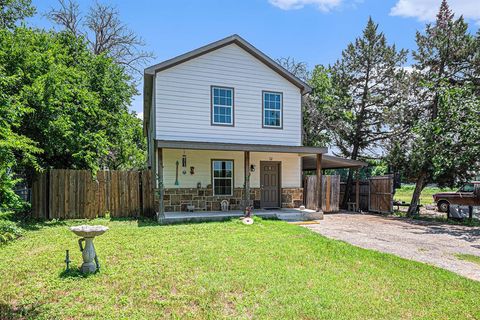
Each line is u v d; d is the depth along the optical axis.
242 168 12.48
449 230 9.93
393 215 14.07
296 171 13.35
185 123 11.38
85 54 14.45
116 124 15.45
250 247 6.61
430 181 14.44
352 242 7.83
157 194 11.21
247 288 4.38
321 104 19.41
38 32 12.33
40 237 7.40
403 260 5.92
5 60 9.30
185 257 5.80
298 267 5.35
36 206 10.15
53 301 3.94
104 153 12.02
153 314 3.64
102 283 4.51
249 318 3.56
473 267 5.77
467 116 11.03
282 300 4.01
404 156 14.68
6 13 12.92
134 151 19.17
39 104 9.19
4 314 3.58
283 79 12.85
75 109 10.76
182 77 11.39
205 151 11.94
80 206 10.71
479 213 14.83
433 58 15.34
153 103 11.59
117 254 5.94
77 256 5.75
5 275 4.76
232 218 10.45
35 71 9.76
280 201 13.05
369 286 4.57
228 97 12.01
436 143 12.34
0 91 5.35
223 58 11.95
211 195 11.96
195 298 4.05
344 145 19.31
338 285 4.57
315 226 10.42
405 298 4.18
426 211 16.47
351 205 16.38
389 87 18.17
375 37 18.50
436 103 14.95
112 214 11.16
